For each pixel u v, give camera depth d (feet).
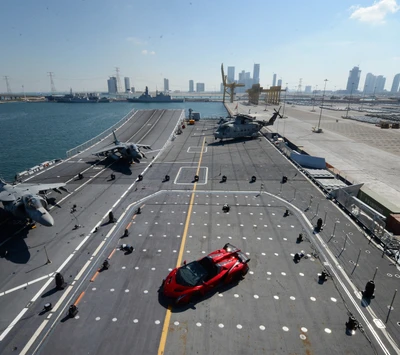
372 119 472.44
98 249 78.89
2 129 421.59
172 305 57.93
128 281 65.51
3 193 93.91
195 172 150.61
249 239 83.97
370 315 55.72
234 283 64.69
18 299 60.18
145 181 136.67
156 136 246.47
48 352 47.65
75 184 132.77
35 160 258.98
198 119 352.28
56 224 93.71
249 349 48.11
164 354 47.11
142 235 86.28
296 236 85.87
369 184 159.12
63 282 63.72
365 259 74.59
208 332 51.49
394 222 102.12
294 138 289.12
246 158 179.52
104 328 52.34
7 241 83.61
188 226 91.81
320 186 129.18
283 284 64.44
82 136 370.94
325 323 53.72
